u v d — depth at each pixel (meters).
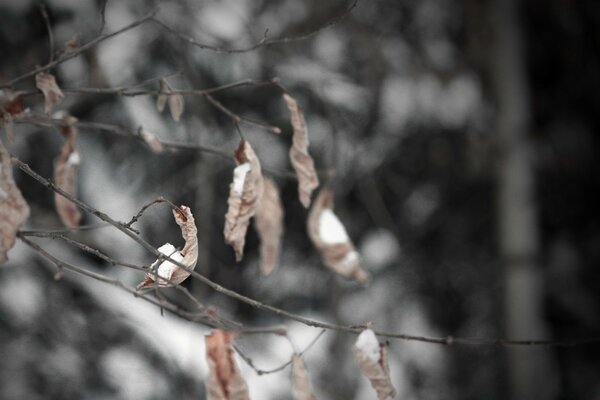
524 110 9.34
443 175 9.32
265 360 7.64
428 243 9.46
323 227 3.78
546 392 9.54
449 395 9.19
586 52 10.45
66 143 3.65
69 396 6.73
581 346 10.41
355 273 3.78
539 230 10.07
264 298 8.48
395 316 9.09
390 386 2.90
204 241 7.23
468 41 9.21
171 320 7.14
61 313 6.88
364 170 8.55
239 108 7.94
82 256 7.12
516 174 9.23
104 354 6.89
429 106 8.66
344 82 8.05
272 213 3.58
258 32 7.75
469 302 9.66
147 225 7.45
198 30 7.38
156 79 3.39
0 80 6.71
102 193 7.23
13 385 6.61
